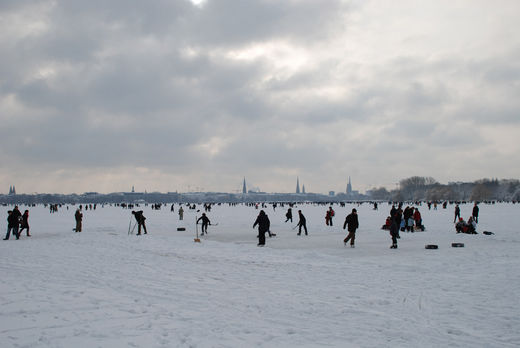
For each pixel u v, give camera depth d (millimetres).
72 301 8680
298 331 7047
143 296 9391
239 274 12586
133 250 18672
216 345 6266
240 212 70125
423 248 19375
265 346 6285
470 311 8336
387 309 8492
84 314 7750
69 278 11398
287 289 10375
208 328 7102
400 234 26406
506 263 14414
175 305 8633
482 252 17359
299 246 21000
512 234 25344
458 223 26875
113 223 40812
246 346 6262
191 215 59531
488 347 6383
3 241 22953
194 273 12672
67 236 25547
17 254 16891
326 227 33531
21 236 26688
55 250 18406
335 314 8102
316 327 7285
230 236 27109
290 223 38719
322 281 11469
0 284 10328
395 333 6992
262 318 7797
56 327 6934
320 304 8844
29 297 8930
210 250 19047
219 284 10953
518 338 6766
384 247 20094
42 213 71312
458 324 7496
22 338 6355
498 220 38469
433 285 10836
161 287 10430
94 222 42688
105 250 18500
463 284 10938
